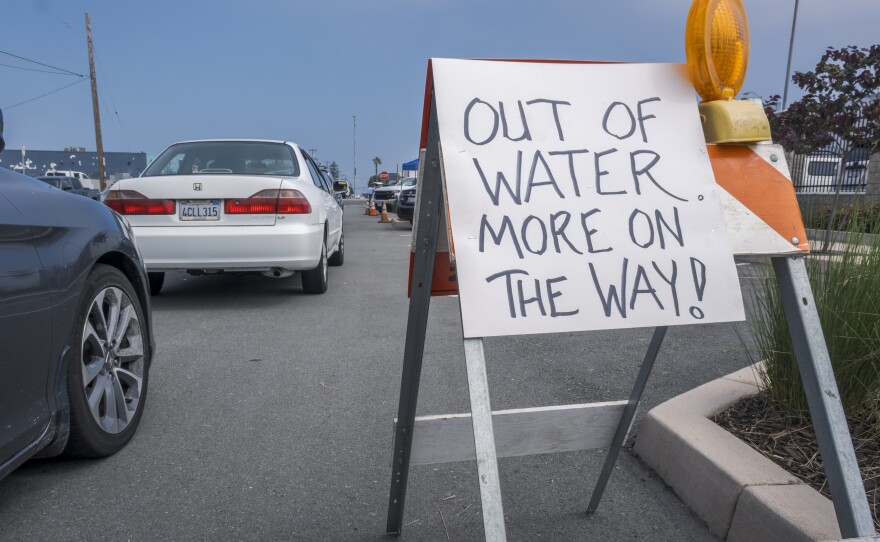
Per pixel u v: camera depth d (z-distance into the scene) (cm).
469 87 150
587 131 153
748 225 155
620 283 144
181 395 367
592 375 402
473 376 130
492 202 142
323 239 657
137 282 326
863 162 1149
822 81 966
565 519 236
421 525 232
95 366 275
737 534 217
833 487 143
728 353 445
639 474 270
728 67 161
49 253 240
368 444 302
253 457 287
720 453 239
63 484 259
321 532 227
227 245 568
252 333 512
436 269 189
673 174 154
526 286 138
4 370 209
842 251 284
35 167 6344
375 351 461
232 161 655
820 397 146
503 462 283
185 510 241
